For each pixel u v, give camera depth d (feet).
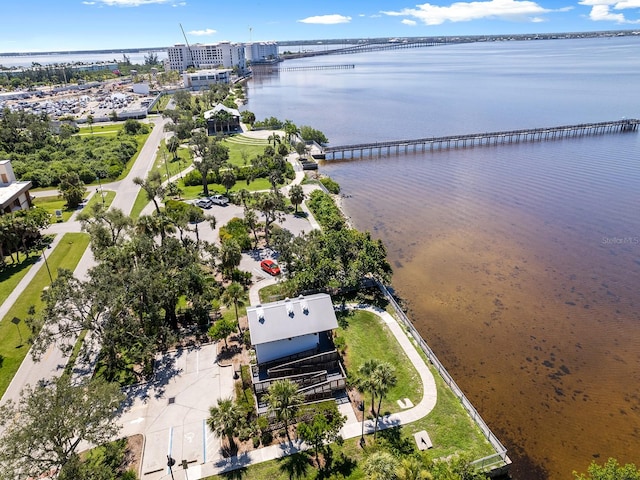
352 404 139.74
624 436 134.92
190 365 156.35
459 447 124.26
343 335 172.24
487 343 175.32
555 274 223.30
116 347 154.40
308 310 157.79
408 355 161.27
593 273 223.71
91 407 108.68
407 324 177.47
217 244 246.68
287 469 117.91
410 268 231.50
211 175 357.00
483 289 212.02
